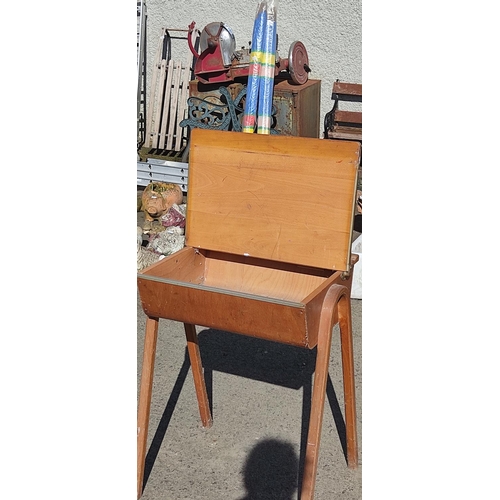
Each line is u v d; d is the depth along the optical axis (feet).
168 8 17.02
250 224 7.79
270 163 7.62
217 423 9.13
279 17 15.12
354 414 7.98
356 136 14.14
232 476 8.25
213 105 14.66
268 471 8.31
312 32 14.98
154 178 16.07
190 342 8.68
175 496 7.96
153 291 7.21
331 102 15.21
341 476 8.16
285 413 9.30
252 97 9.36
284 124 13.79
